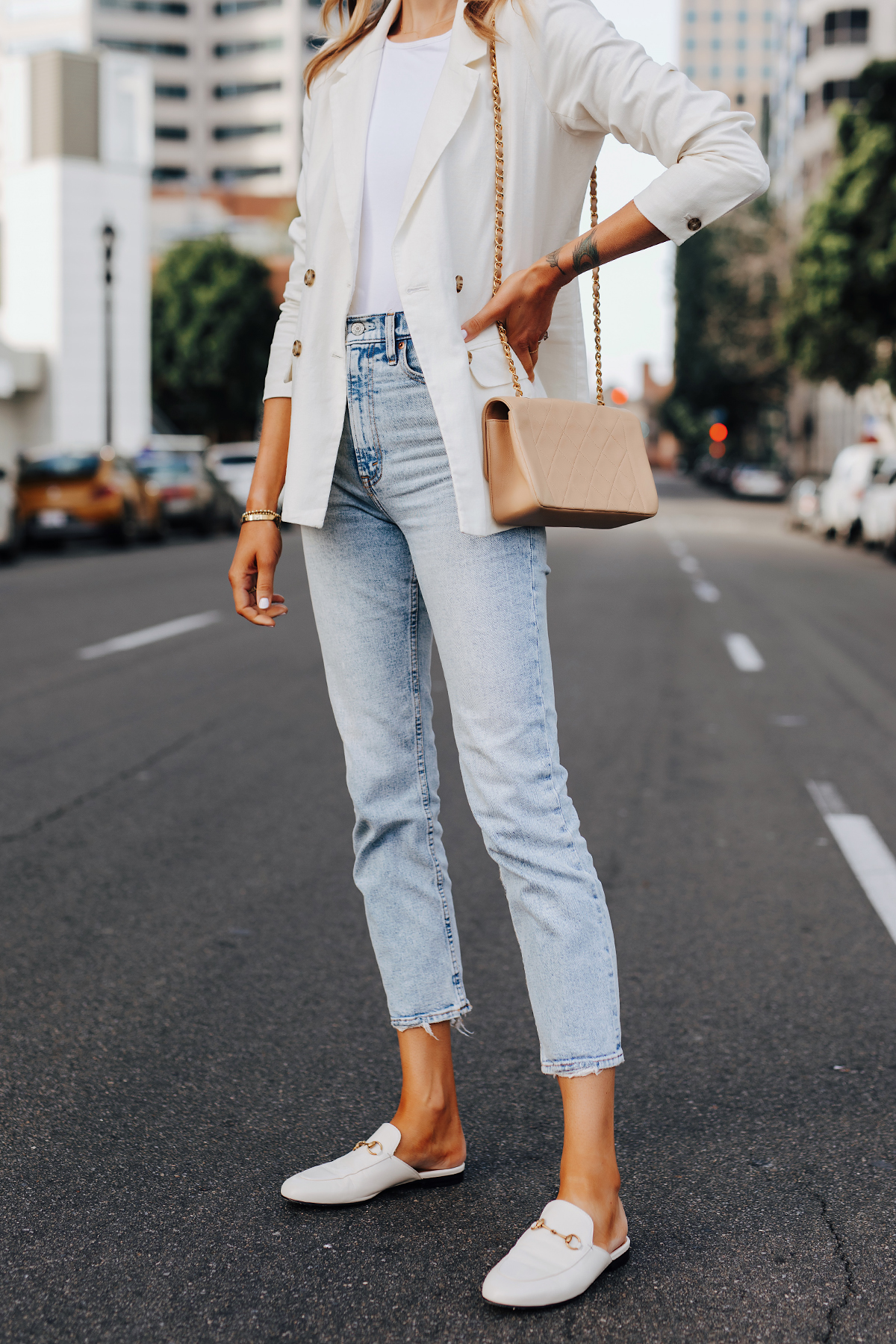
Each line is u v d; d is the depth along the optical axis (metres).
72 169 39.06
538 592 2.18
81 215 39.28
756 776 6.11
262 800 5.48
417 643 2.37
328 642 2.35
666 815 5.35
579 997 2.11
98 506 20.67
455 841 4.94
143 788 5.66
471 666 2.14
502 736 2.14
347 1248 2.15
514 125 2.11
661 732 7.14
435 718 7.30
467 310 2.14
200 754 6.36
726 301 59.56
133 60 39.88
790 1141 2.60
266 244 66.62
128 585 15.06
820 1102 2.79
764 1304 2.00
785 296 36.56
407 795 2.37
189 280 54.00
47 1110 2.70
